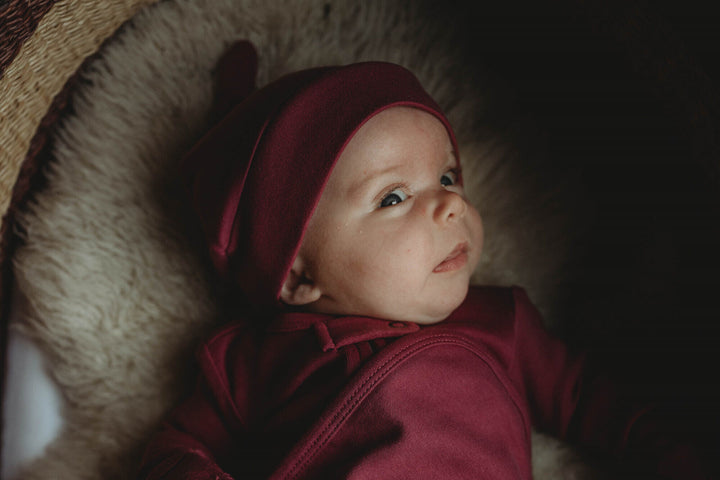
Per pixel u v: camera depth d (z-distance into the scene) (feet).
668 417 3.13
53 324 3.59
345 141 2.91
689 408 3.01
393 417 2.74
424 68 4.01
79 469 3.49
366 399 2.80
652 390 3.27
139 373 3.64
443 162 3.08
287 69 3.95
